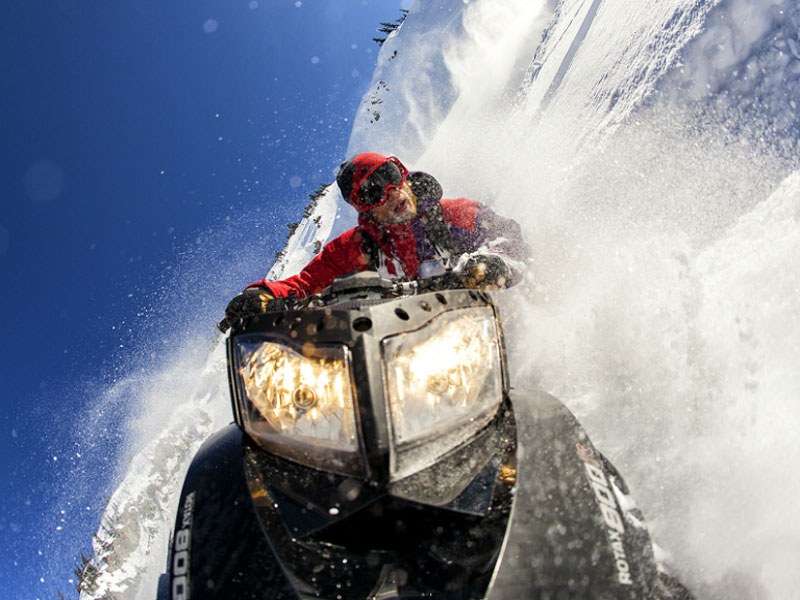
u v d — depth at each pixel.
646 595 1.27
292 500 1.46
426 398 1.49
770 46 3.77
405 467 1.42
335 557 1.40
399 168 2.53
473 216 2.71
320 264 2.77
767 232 2.75
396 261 2.60
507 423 1.63
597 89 5.43
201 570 1.39
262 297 2.16
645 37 5.05
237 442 1.76
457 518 1.43
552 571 1.28
